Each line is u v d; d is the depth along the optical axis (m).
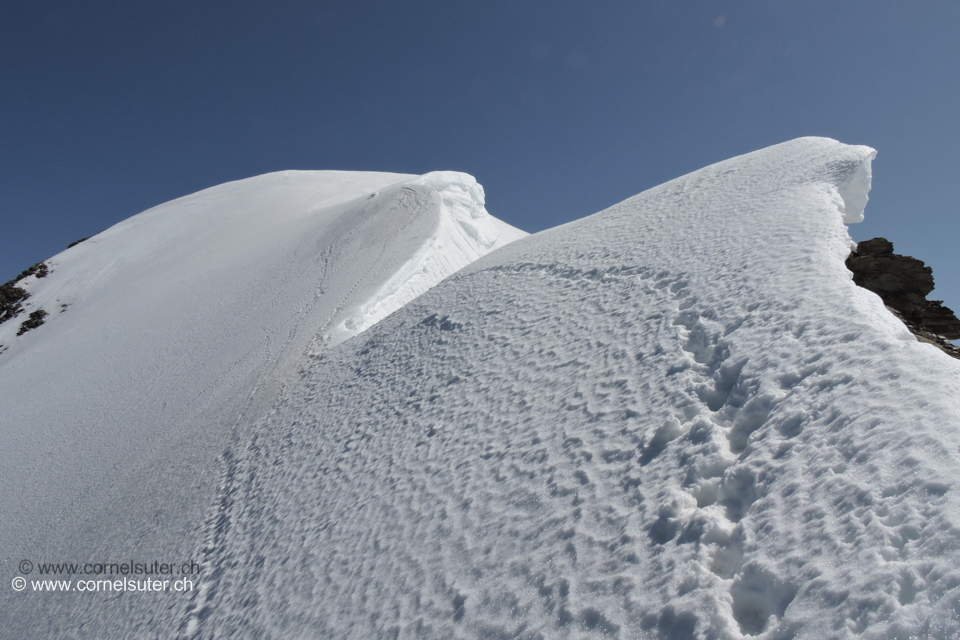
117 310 33.56
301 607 5.98
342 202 48.56
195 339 25.41
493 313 11.56
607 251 11.66
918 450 3.53
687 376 6.00
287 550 7.28
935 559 2.89
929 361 4.25
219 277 33.75
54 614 9.68
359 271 26.00
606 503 4.92
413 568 5.57
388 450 8.39
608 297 9.52
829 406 4.38
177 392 20.25
